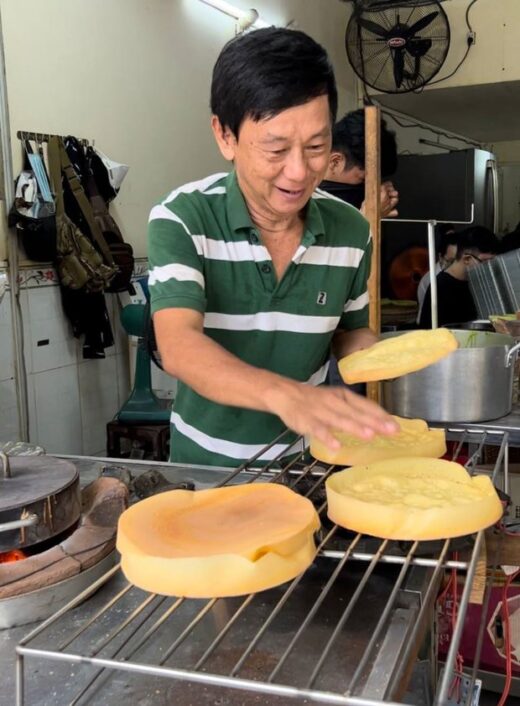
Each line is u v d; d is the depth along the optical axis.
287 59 0.86
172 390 3.10
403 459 0.92
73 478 0.85
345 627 0.70
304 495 0.92
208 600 0.76
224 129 0.98
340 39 4.80
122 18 2.82
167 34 3.10
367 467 0.90
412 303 3.71
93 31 2.67
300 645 0.67
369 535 0.78
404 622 0.69
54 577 0.73
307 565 0.68
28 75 2.38
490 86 4.61
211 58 3.45
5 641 0.70
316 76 0.87
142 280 2.93
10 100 2.32
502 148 7.28
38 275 2.52
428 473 0.90
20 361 2.44
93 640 0.70
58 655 0.55
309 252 1.14
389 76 4.04
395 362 0.95
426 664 0.92
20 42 2.34
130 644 0.69
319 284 1.15
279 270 1.12
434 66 4.05
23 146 2.37
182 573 0.63
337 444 0.69
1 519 0.77
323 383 1.30
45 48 2.45
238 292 1.10
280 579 0.65
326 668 0.64
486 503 0.77
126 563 0.68
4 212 2.34
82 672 0.65
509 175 7.29
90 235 2.56
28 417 2.51
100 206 2.62
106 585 0.80
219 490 0.81
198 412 1.21
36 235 2.40
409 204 3.94
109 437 2.83
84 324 2.67
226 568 0.64
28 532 0.79
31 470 0.88
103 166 2.65
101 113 2.74
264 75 0.86
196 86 3.35
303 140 0.90
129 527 0.72
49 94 2.48
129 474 1.04
